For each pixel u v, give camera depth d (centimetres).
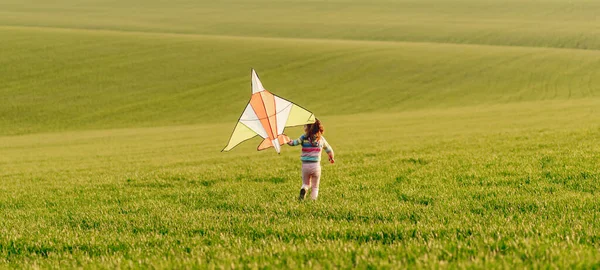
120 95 6462
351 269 516
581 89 6438
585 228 678
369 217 858
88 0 17100
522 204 898
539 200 913
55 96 6338
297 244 667
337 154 2119
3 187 1628
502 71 7506
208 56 8106
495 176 1217
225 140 3606
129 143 3747
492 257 525
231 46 8725
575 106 4600
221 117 5672
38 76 6938
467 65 7856
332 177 1401
